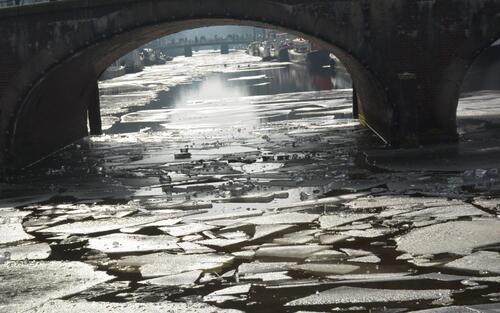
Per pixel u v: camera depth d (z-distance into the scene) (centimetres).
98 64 3534
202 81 9394
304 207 1830
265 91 7012
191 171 2525
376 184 2078
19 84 2789
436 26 2688
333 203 1853
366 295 1155
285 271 1311
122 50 3541
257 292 1205
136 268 1389
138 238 1623
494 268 1253
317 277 1266
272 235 1571
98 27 2762
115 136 3872
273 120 4388
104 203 2080
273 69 11431
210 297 1195
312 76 9162
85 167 2820
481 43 2678
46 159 3130
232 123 4375
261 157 2750
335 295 1162
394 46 2708
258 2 2720
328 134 3366
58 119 3369
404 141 2722
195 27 3456
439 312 1059
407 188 1992
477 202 1761
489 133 2973
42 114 3106
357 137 3175
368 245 1449
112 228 1738
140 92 8019
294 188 2106
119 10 2756
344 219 1667
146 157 2984
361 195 1934
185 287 1255
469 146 2650
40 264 1452
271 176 2316
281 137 3378
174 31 3494
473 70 5616
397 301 1123
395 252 1389
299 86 7419
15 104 2788
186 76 10869
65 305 1191
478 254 1334
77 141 3709
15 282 1334
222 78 9725
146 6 2750
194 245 1531
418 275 1241
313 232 1571
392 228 1565
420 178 2122
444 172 2198
